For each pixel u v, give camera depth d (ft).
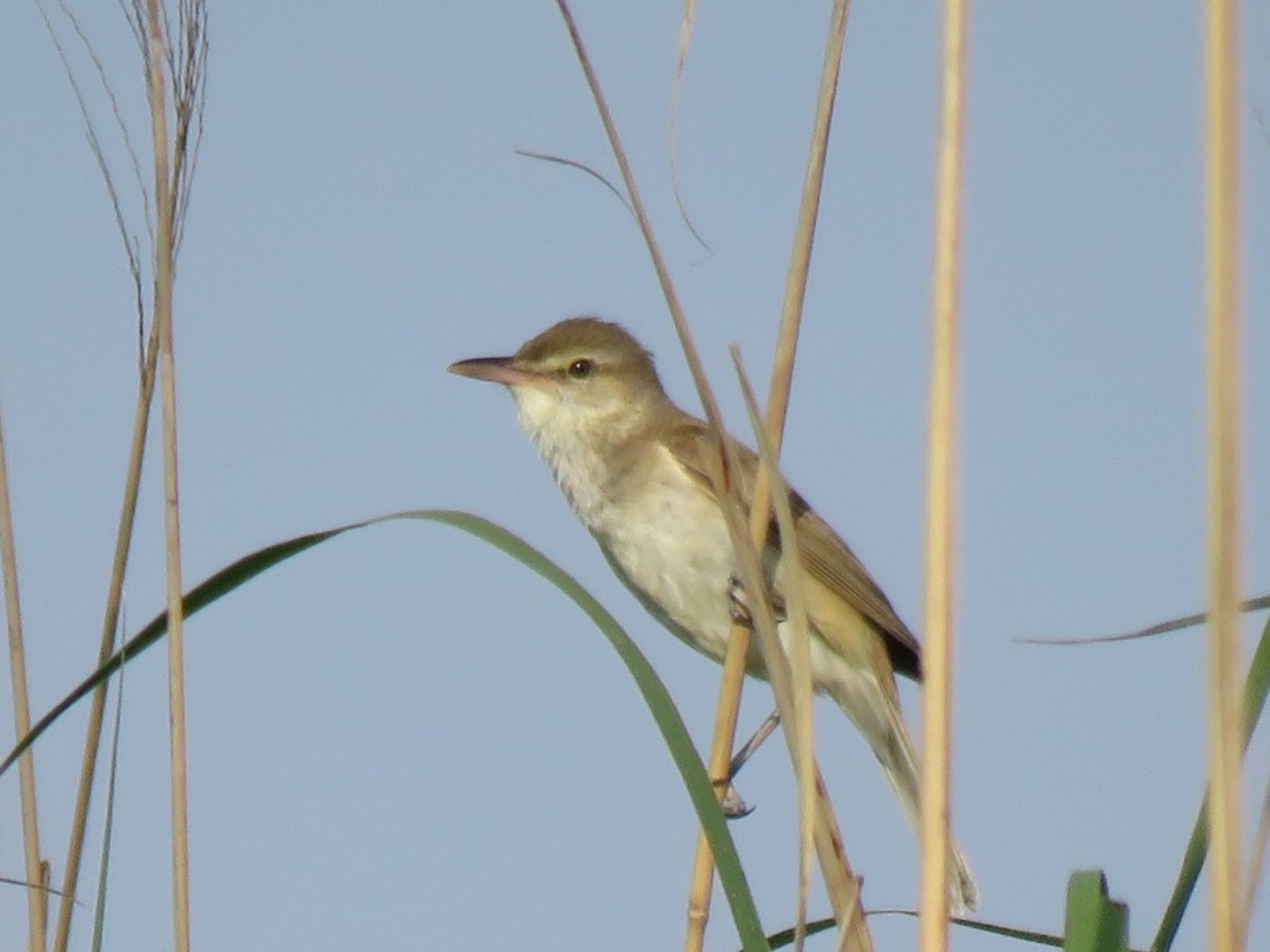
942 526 17.70
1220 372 14.46
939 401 17.87
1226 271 14.47
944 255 17.98
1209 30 14.66
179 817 20.10
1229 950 14.40
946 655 17.67
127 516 22.84
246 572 20.17
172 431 20.94
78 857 21.89
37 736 19.56
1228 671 14.52
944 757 17.51
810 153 22.36
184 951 19.92
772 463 17.76
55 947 21.68
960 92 18.12
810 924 20.74
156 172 21.38
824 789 19.36
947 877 17.34
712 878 20.92
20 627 22.52
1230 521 14.46
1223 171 14.52
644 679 18.19
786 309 22.61
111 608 22.72
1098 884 17.43
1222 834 14.52
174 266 22.40
